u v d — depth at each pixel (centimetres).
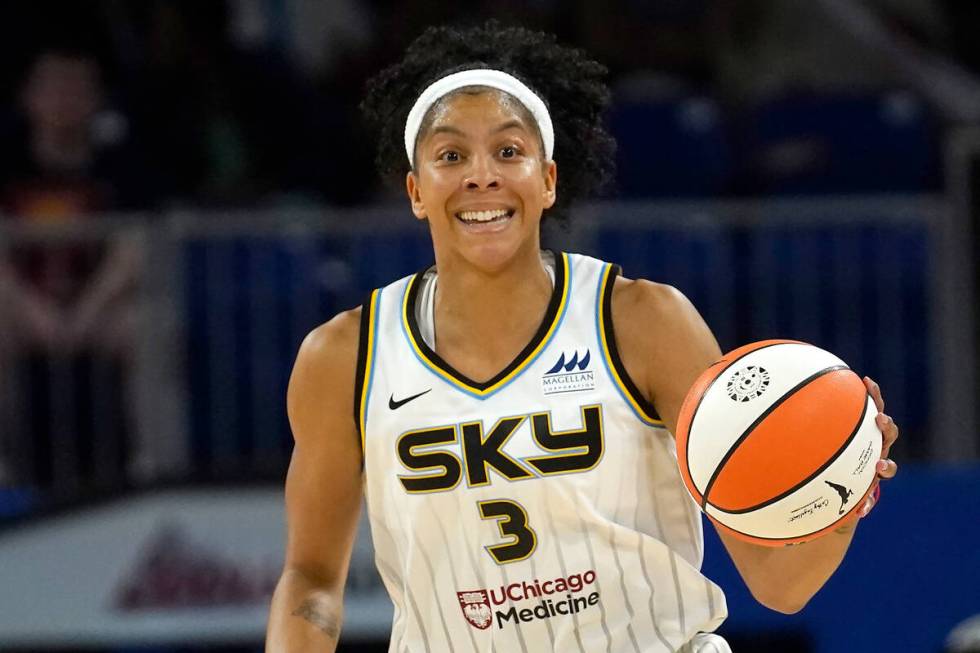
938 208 1398
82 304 1377
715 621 668
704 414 604
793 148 1645
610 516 645
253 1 1906
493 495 640
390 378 661
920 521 1270
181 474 1302
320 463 682
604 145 727
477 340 655
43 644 1277
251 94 1745
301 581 683
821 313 1405
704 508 609
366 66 1858
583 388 646
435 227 655
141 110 1644
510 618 652
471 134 642
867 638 1259
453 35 702
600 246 1388
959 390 1380
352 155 1770
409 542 658
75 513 1287
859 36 2061
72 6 1700
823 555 637
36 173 1505
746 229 1405
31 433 1375
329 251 1398
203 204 1506
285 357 1391
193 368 1388
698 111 1667
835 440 593
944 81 2070
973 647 1167
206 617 1282
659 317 654
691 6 1941
